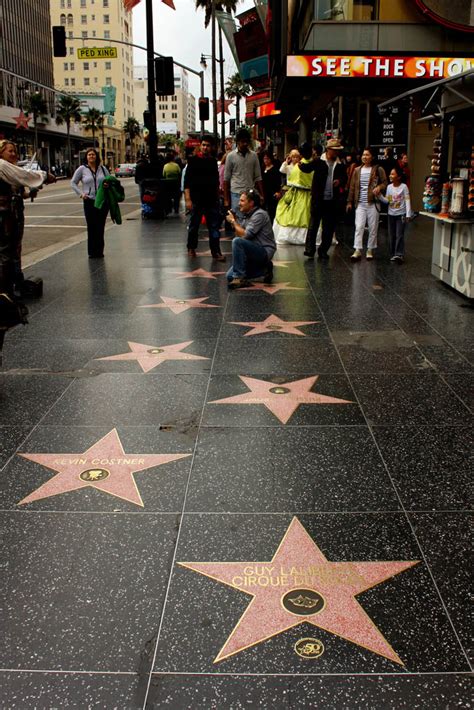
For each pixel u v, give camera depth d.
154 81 19.05
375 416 4.36
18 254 7.95
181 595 2.58
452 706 2.06
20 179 6.34
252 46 31.94
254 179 11.34
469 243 7.53
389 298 7.96
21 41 102.69
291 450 3.86
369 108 18.75
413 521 3.10
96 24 136.88
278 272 9.84
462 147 8.07
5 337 6.32
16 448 3.91
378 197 10.66
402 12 16.56
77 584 2.65
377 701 2.08
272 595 2.58
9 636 2.36
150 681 2.16
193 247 11.52
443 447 3.89
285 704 2.07
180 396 4.74
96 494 3.36
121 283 9.05
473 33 16.31
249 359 5.60
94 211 11.20
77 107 103.56
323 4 16.94
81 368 5.38
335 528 3.04
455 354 5.71
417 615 2.46
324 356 5.68
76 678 2.17
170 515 3.16
